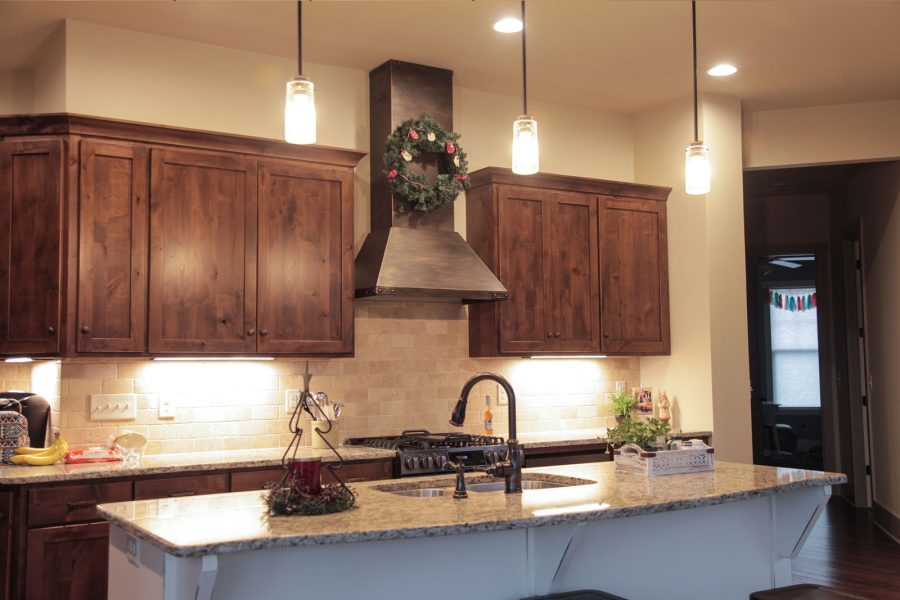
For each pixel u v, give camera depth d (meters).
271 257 4.59
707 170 3.69
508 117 5.89
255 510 2.73
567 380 5.97
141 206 4.27
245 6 4.34
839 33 4.85
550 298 5.49
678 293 6.01
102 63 4.56
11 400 4.28
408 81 5.19
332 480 4.37
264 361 4.91
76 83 4.48
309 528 2.37
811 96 6.04
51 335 4.06
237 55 4.96
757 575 3.50
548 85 5.70
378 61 5.18
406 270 4.82
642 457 3.52
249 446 4.82
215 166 4.46
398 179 4.98
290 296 4.63
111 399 4.48
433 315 5.47
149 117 4.68
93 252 4.15
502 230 5.35
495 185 5.35
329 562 2.53
